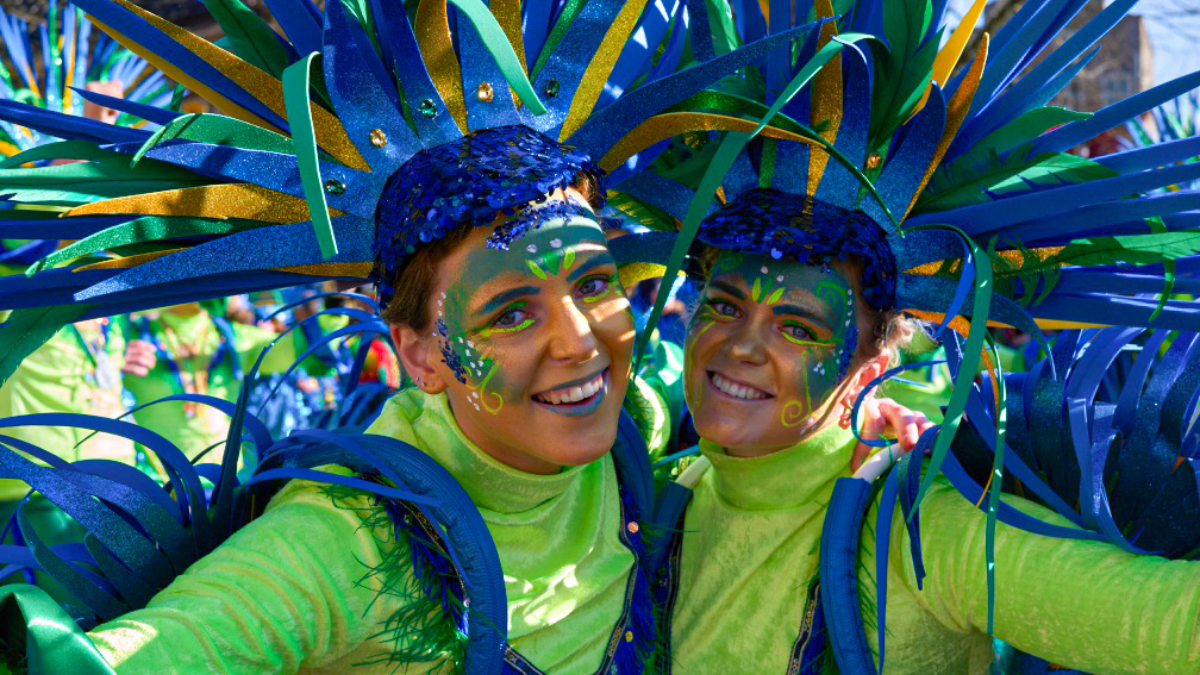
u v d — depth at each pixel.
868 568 1.39
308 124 1.05
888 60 1.40
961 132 1.47
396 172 1.28
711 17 1.52
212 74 1.33
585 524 1.39
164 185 1.30
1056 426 1.45
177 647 1.11
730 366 1.37
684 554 1.51
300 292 3.12
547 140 1.27
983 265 1.21
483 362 1.22
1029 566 1.29
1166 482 1.41
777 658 1.40
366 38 1.30
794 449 1.43
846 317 1.36
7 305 1.27
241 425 1.38
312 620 1.20
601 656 1.34
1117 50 7.75
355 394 1.99
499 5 1.30
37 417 1.35
